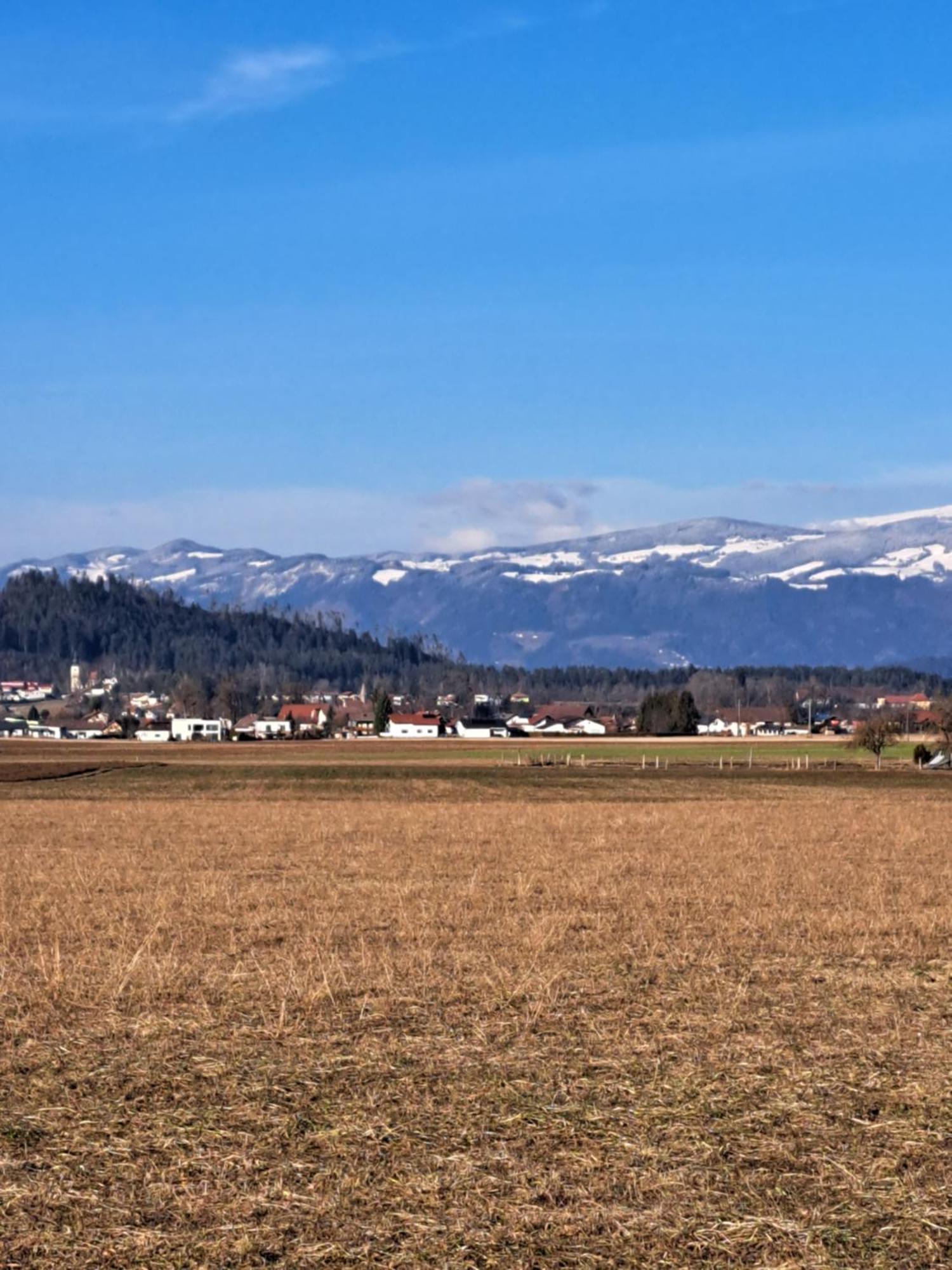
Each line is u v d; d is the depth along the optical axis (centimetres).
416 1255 1336
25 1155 1602
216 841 5975
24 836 6322
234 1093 1853
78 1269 1308
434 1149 1619
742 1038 2173
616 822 7119
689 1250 1350
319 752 19912
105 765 15538
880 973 2745
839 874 4606
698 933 3259
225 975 2681
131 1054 2069
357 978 2642
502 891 4084
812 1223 1411
